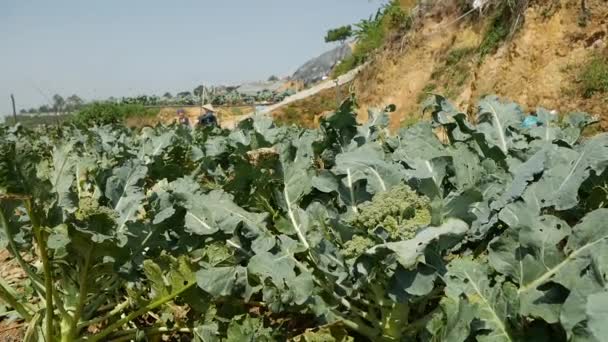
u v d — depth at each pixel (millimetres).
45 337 2932
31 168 2748
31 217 2664
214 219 3139
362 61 30734
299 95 33531
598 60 10984
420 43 19328
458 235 2416
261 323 2836
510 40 13688
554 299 2150
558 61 11797
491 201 2916
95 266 2775
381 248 2387
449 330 2213
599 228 2227
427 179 2600
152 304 2889
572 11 11953
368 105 21000
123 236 2768
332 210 3088
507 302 2227
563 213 2965
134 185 3266
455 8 18562
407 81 19203
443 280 2387
